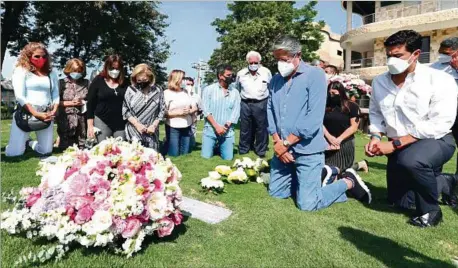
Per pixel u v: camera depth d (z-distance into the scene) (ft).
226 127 18.74
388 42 10.43
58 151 19.34
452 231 9.65
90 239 7.57
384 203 12.21
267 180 14.26
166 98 19.36
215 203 11.81
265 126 20.01
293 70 11.43
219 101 18.98
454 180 11.85
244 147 21.07
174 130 19.49
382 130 11.73
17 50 66.90
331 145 14.20
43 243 8.14
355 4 79.92
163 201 8.29
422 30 64.59
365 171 16.78
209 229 9.49
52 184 8.61
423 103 10.33
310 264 7.71
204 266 7.59
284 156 11.49
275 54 11.44
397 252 8.33
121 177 8.26
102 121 16.11
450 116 10.20
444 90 10.21
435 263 7.86
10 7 58.95
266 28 63.16
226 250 8.30
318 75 11.20
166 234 8.55
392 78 11.05
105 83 16.03
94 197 7.95
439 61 14.11
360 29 71.26
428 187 10.07
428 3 66.28
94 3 60.70
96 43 71.26
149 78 15.25
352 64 84.12
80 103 19.19
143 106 15.16
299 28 73.72
